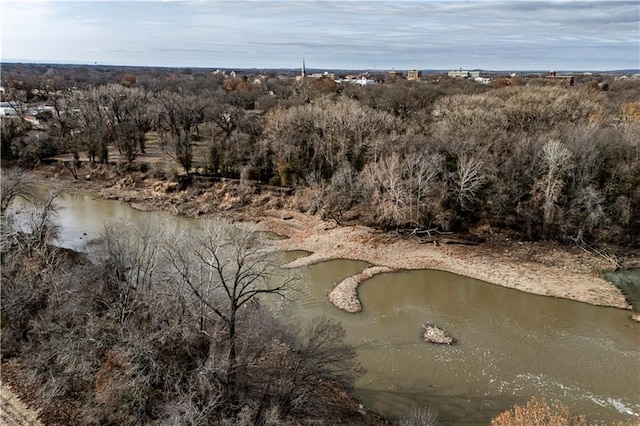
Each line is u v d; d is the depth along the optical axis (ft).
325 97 314.96
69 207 226.99
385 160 199.52
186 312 98.17
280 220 209.77
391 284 156.56
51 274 118.32
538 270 163.63
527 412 81.41
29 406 96.22
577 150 181.88
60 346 102.58
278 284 148.05
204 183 241.35
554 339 125.18
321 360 98.73
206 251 115.55
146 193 242.78
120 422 89.51
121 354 92.53
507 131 229.04
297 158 227.81
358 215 204.54
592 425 94.53
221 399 86.33
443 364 114.52
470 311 139.85
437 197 188.96
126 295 104.88
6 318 113.60
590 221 174.19
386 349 120.37
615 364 114.52
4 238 128.36
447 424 95.40
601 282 154.61
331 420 92.27
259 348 97.50
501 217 186.39
